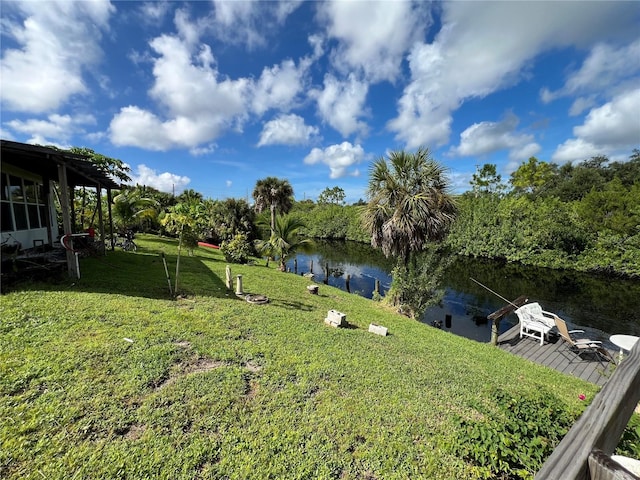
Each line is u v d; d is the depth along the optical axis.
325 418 2.66
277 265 14.70
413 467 2.25
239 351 3.63
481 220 20.03
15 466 1.79
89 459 1.91
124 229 12.65
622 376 0.97
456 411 3.10
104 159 12.30
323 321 5.62
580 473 0.68
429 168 7.98
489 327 9.26
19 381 2.44
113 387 2.58
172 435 2.20
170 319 4.19
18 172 6.59
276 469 2.07
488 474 1.95
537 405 2.33
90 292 4.82
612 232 15.05
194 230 5.92
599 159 34.12
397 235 7.93
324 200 56.97
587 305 11.39
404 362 4.23
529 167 36.06
